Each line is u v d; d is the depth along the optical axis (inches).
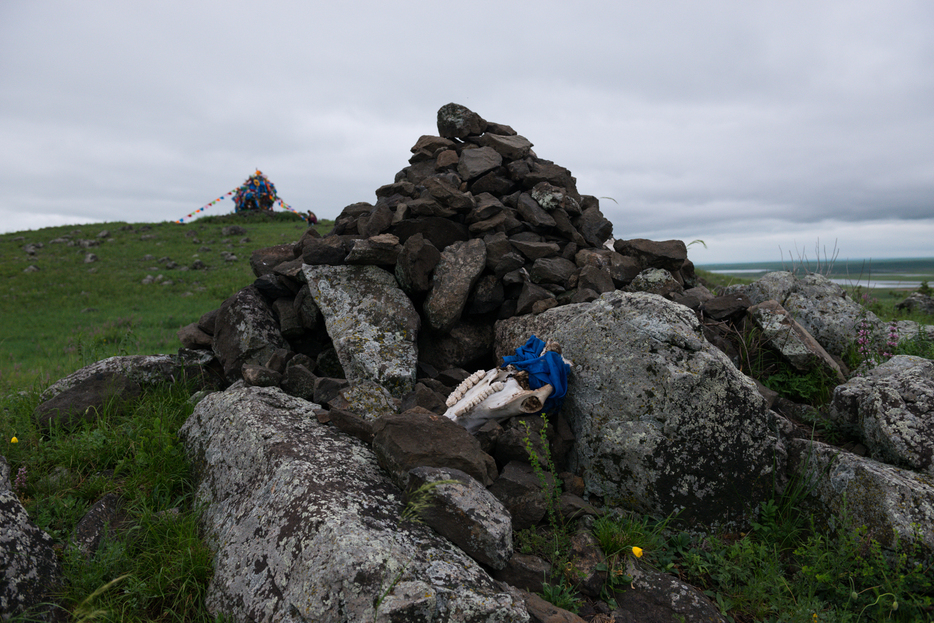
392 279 230.5
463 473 137.6
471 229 256.2
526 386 176.2
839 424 180.9
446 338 237.5
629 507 161.6
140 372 222.8
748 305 230.7
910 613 127.7
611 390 169.3
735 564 142.6
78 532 140.9
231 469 155.1
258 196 1562.5
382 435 146.9
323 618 100.5
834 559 138.7
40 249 1097.4
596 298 216.8
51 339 542.0
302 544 113.4
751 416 162.4
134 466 169.8
